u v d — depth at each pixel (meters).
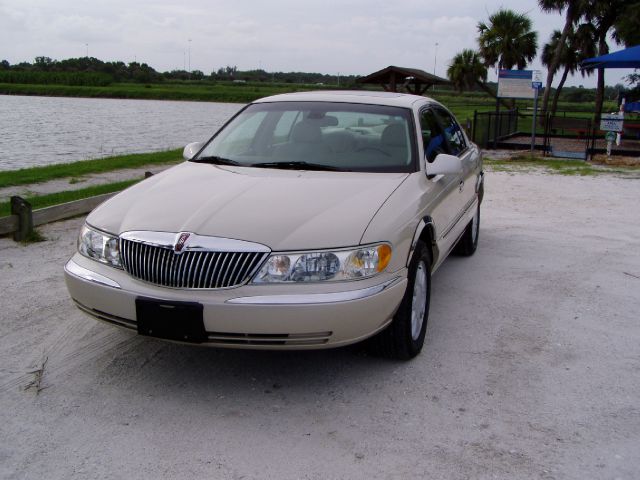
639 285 5.82
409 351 4.04
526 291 5.62
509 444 3.21
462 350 4.34
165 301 3.39
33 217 7.29
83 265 3.79
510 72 18.17
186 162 4.90
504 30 35.09
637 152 17.27
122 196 4.17
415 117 4.91
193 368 4.00
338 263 3.41
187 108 74.94
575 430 3.36
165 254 3.45
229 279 3.37
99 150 23.94
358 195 3.93
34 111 60.62
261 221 3.53
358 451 3.13
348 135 4.76
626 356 4.29
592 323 4.88
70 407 3.50
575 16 29.36
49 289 5.36
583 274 6.15
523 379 3.92
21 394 3.62
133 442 3.17
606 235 7.80
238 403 3.58
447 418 3.45
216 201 3.79
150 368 3.98
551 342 4.50
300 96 5.37
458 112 36.81
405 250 3.76
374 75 22.23
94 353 4.18
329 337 3.42
